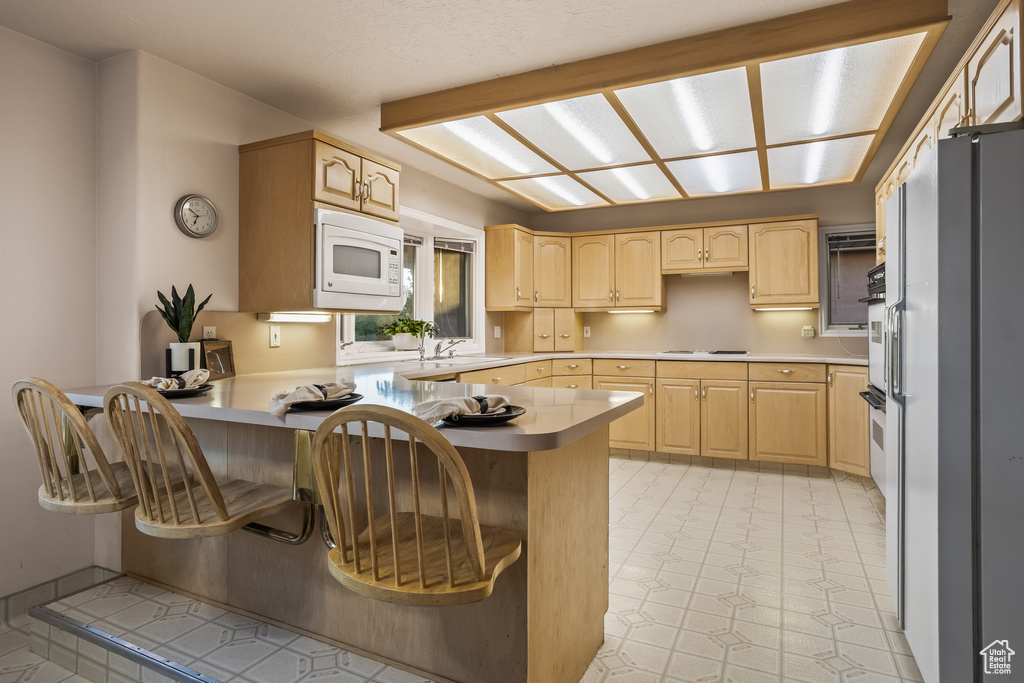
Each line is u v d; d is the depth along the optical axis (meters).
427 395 2.08
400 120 2.99
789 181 4.04
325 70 2.67
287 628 2.01
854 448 3.90
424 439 1.20
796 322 4.79
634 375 4.70
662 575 2.49
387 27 2.31
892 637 1.99
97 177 2.56
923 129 2.65
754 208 4.91
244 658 1.83
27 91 2.33
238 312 2.86
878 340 3.12
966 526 1.45
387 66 2.64
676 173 3.83
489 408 1.53
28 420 1.79
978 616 1.45
